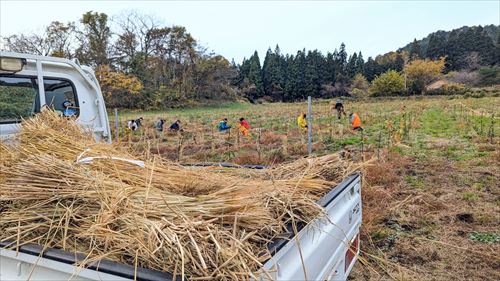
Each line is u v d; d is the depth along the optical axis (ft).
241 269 3.92
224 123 49.96
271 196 5.84
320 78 207.72
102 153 7.24
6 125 9.10
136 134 45.39
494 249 11.73
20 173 6.22
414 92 168.55
